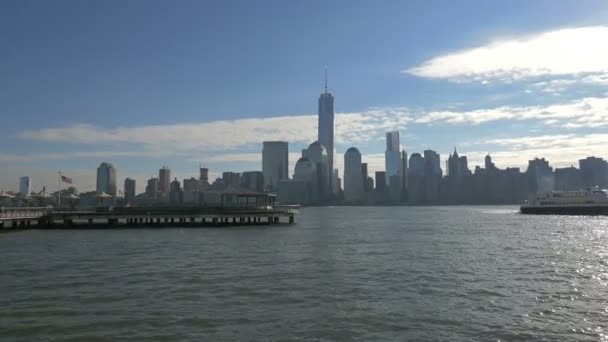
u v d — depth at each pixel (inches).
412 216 7672.2
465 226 4325.8
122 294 1190.9
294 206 4677.7
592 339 850.8
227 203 4785.9
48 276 1441.9
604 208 6387.8
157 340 845.2
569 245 2421.3
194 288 1264.8
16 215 3297.2
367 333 885.8
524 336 868.0
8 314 1001.5
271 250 2154.3
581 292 1222.9
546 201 6943.9
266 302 1110.4
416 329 909.2
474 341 840.9
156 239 2696.9
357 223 5054.1
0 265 1668.3
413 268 1615.4
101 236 2906.0
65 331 892.0
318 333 884.6
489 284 1328.7
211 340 845.2
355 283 1339.8
